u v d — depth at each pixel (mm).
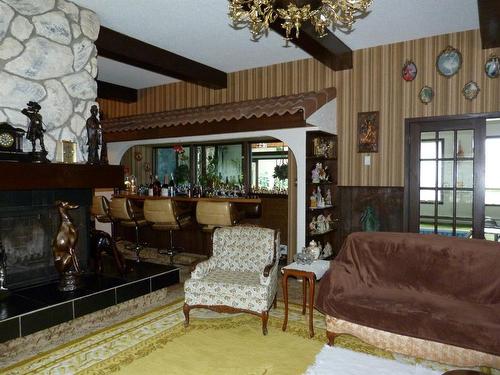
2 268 3121
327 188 5203
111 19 3984
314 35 3924
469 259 2885
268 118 4832
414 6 3693
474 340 2336
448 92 4422
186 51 4996
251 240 3652
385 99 4801
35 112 3236
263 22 2832
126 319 3418
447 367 2586
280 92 5562
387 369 2549
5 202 3256
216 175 6434
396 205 4789
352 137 5043
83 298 3189
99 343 2936
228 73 6031
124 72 5988
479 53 4250
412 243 3100
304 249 3490
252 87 5809
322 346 2900
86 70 3785
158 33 4363
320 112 4680
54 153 3516
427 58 4531
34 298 3123
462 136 4422
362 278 3158
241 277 3373
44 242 3637
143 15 3891
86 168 3574
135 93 7117
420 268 3023
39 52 3369
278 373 2518
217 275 3434
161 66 4863
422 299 2801
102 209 5598
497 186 7184
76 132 3711
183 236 6152
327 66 4961
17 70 3225
